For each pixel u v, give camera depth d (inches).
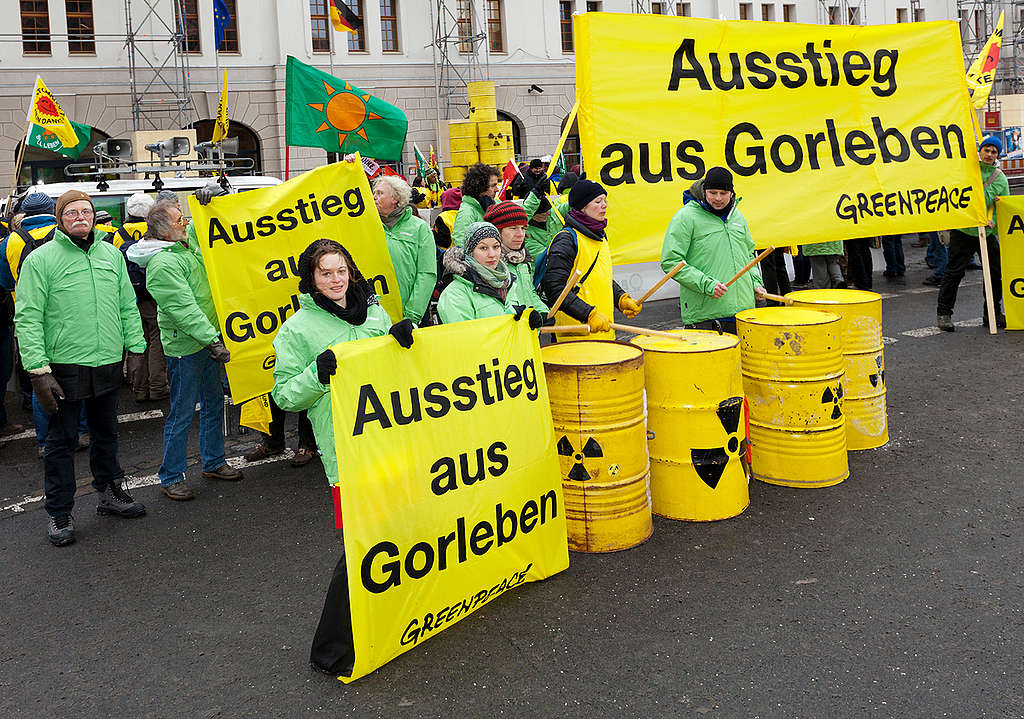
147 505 232.4
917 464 231.6
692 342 203.8
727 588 171.5
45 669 156.9
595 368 181.0
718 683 141.9
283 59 1026.1
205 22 992.2
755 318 221.6
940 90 333.4
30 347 196.5
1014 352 339.9
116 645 163.9
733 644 152.6
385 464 144.6
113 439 221.3
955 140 336.5
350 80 1071.0
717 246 237.1
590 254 220.1
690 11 1274.6
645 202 283.9
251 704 143.3
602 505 185.5
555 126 1205.7
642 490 189.9
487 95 936.3
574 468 185.2
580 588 173.3
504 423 163.8
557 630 158.9
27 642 166.2
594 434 183.2
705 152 292.2
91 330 206.5
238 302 227.6
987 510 202.1
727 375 198.2
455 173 897.5
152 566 196.4
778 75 303.1
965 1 1434.5
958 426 259.9
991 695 136.0
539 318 170.7
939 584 170.1
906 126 327.6
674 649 151.8
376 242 235.1
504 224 201.9
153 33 970.1
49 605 180.2
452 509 154.3
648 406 201.8
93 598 182.5
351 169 233.1
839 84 314.0
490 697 141.0
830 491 216.4
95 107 951.6
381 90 1090.7
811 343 212.4
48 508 207.6
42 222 270.8
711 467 198.7
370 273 235.0
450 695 141.9
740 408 201.0
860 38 317.1
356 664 142.6
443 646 155.4
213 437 247.4
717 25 292.5
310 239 232.7
